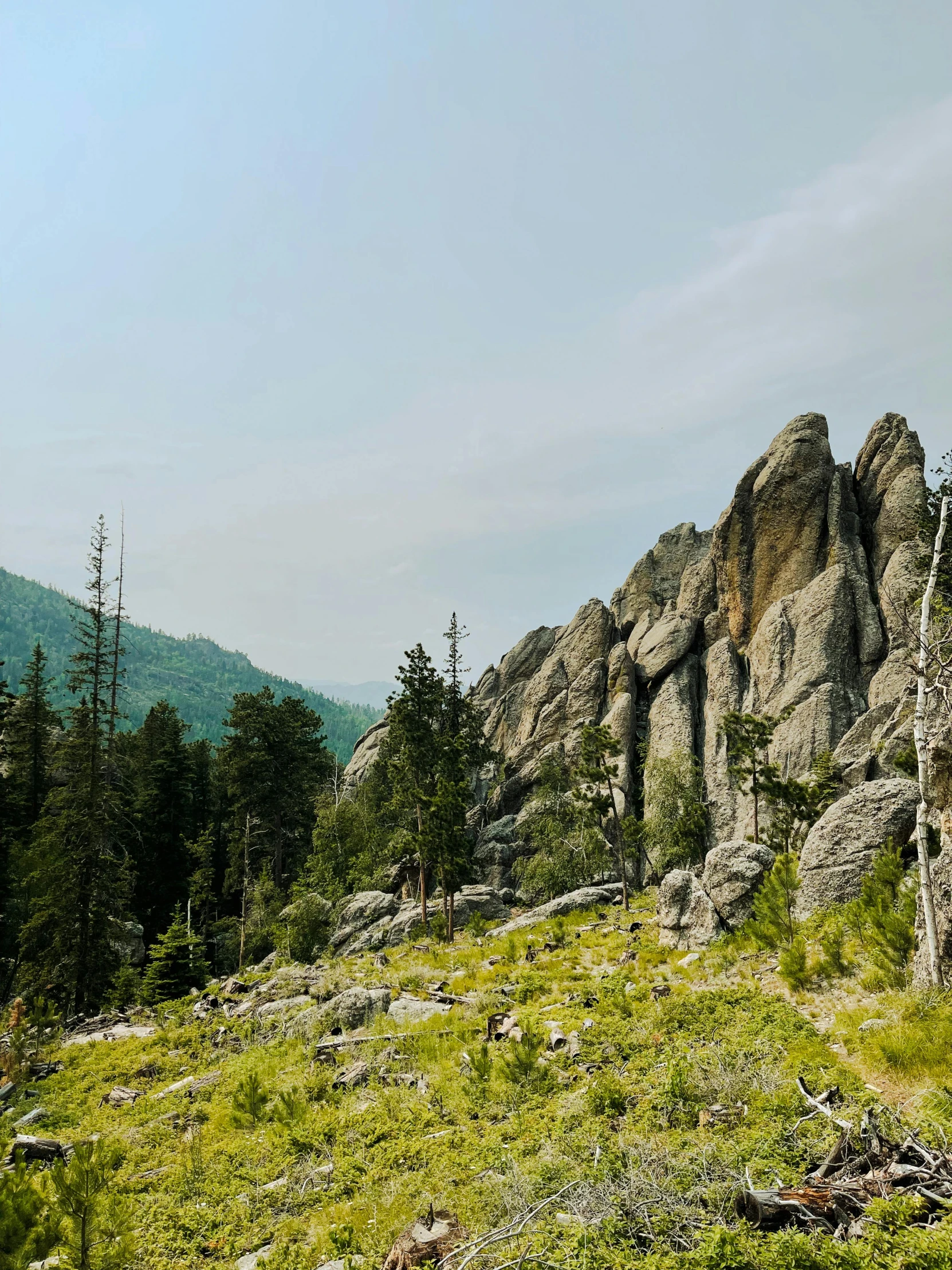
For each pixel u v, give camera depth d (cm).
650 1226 888
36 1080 2381
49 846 4094
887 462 6353
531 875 5494
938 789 1783
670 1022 1773
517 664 8638
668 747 6166
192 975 3975
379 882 5712
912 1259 695
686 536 8475
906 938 1712
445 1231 1023
